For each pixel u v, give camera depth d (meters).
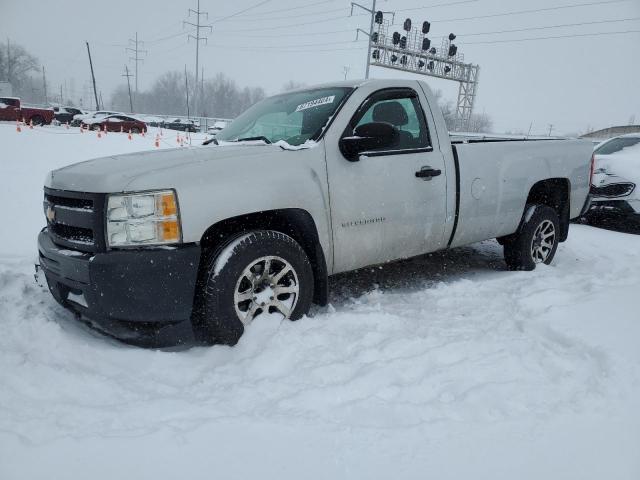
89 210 2.71
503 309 3.55
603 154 8.38
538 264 4.93
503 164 4.35
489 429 1.95
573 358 2.55
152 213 2.64
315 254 3.26
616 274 4.35
